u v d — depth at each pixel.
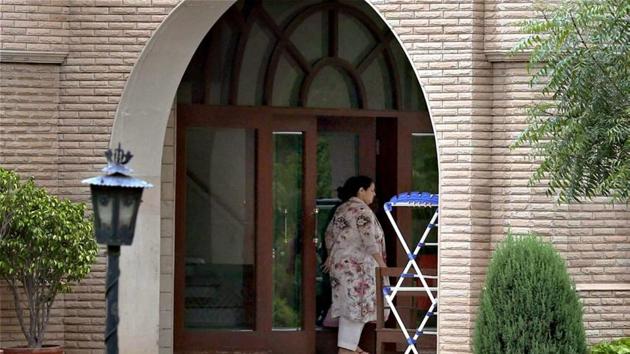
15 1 20.53
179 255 23.30
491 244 20.25
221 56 23.56
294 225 23.81
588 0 16.23
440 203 20.25
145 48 20.67
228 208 23.61
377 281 21.42
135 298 21.36
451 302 20.17
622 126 16.02
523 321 16.50
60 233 19.19
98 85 20.81
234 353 23.39
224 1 20.22
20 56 20.56
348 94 23.97
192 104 23.34
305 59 23.77
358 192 22.88
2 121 20.59
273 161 23.70
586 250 20.17
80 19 20.81
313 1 23.77
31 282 19.56
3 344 20.45
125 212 13.77
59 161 20.86
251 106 23.55
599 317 20.09
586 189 16.66
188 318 23.44
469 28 20.14
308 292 23.64
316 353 23.80
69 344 20.84
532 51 18.34
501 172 20.19
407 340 21.03
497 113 20.22
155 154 21.14
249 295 23.64
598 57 16.31
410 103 24.14
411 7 20.28
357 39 23.94
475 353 16.84
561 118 16.58
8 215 19.08
